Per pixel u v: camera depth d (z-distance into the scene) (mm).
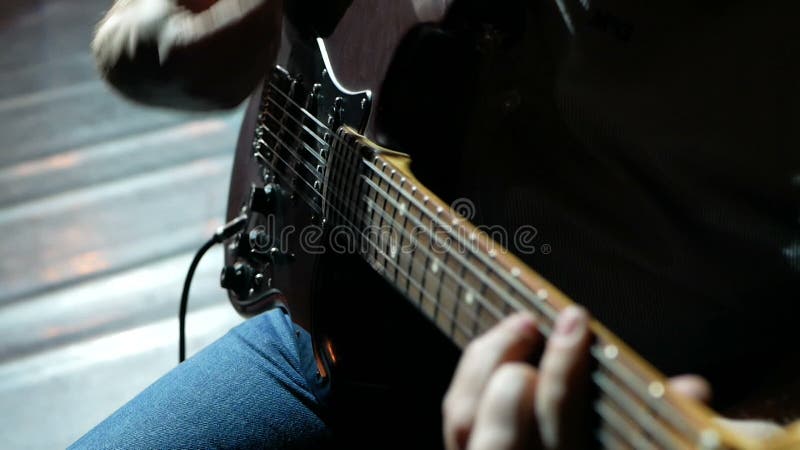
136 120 2078
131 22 784
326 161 722
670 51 608
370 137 719
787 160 583
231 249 917
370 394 717
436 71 690
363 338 723
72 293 1577
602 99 638
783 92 578
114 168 1905
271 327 835
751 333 610
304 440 740
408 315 713
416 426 714
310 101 781
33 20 2717
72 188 1860
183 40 754
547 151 671
